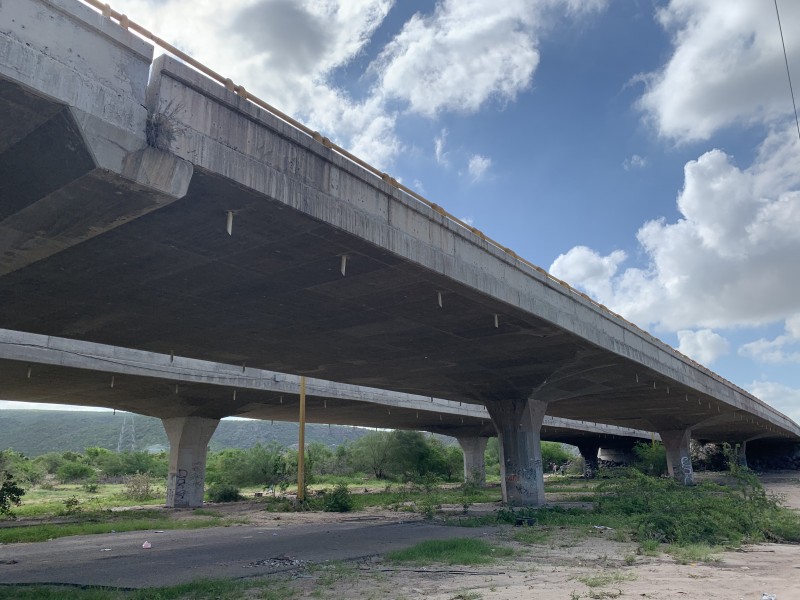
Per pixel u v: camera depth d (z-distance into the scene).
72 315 21.34
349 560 17.12
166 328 23.64
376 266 17.20
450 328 24.86
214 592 12.12
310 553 18.61
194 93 11.72
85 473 102.81
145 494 60.53
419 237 17.45
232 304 20.41
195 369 39.59
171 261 16.14
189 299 19.72
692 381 45.72
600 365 34.53
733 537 21.02
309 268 17.12
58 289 18.20
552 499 47.81
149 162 10.74
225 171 11.93
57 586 13.38
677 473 68.19
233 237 14.73
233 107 12.30
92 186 10.77
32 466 99.25
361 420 71.94
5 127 10.01
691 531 21.06
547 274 25.28
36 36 9.36
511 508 35.25
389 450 104.88
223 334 24.83
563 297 26.36
